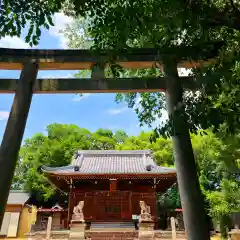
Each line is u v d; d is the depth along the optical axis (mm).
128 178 16094
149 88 3686
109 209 16234
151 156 19531
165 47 3307
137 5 2705
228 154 4945
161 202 23859
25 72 3605
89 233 13906
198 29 2918
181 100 2971
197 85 3365
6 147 2883
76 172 15852
